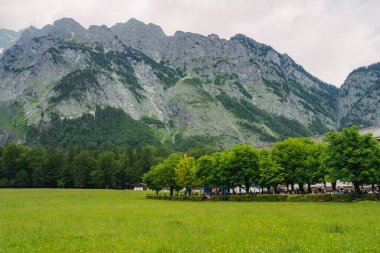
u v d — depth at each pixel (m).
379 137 109.25
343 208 49.44
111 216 45.38
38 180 195.25
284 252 20.00
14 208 64.62
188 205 71.38
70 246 23.50
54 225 35.78
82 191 146.50
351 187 111.94
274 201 78.38
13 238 27.28
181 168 117.12
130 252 20.97
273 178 85.94
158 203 82.94
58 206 70.44
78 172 197.88
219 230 29.64
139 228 32.12
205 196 97.50
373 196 63.97
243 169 92.62
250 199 84.50
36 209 61.28
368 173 63.75
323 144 88.06
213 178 101.75
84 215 47.62
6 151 198.12
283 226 31.16
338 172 67.19
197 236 26.34
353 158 65.31
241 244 22.67
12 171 195.88
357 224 30.78
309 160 85.06
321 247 20.80
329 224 31.11
